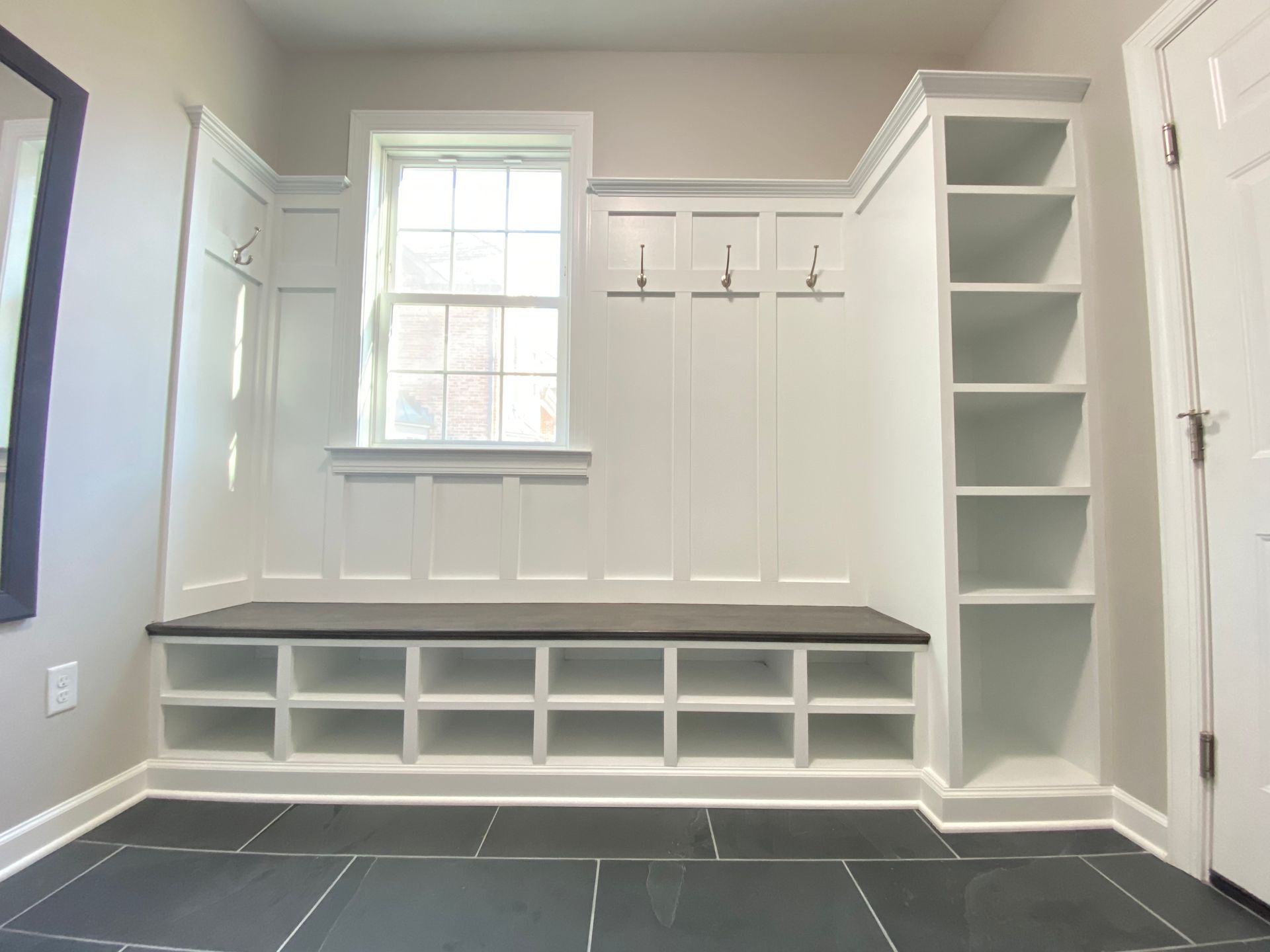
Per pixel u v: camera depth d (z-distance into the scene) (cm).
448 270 240
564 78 235
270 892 125
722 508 220
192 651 181
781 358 222
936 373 162
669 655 169
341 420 222
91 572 150
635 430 223
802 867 136
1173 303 138
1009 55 207
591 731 189
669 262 225
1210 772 130
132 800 161
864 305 218
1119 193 154
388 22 221
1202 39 132
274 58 230
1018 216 177
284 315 225
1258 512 121
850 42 231
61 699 142
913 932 115
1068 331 168
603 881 131
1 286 128
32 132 134
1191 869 133
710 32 226
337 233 228
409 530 221
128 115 161
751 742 182
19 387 131
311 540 220
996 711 201
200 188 186
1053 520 174
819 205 225
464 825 153
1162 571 141
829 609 207
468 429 236
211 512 196
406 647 168
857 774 166
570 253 229
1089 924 117
